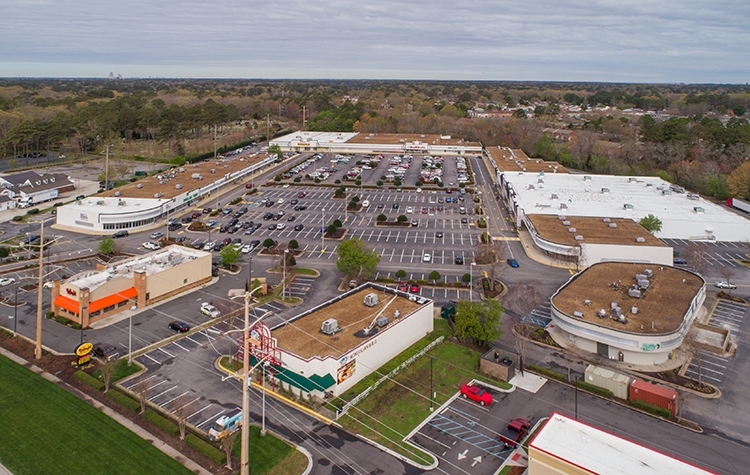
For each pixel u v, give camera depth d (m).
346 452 50.66
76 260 102.62
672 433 54.12
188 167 182.38
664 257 102.81
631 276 86.50
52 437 51.88
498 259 105.25
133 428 53.50
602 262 92.94
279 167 199.75
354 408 57.84
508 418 56.44
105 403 57.50
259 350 62.50
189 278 89.31
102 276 82.19
